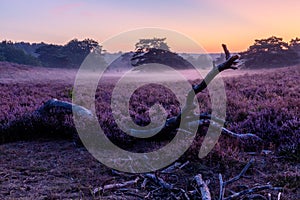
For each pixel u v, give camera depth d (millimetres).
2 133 7980
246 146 6895
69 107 9141
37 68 53531
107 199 4387
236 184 4969
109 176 5387
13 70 41688
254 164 5840
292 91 13328
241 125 8227
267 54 70688
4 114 9914
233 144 6996
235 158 5945
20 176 5379
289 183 4859
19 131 8125
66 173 5531
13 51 100062
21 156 6633
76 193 4609
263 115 8812
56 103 9297
